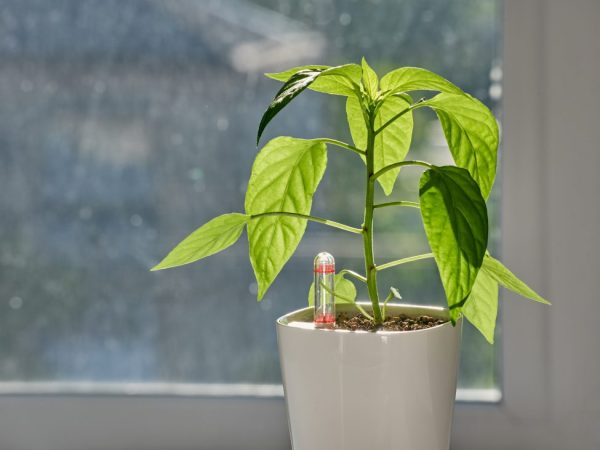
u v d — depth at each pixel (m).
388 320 0.90
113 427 1.10
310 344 0.82
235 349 1.11
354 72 0.82
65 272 1.12
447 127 0.89
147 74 1.10
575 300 1.05
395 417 0.82
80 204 1.11
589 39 1.03
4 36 1.10
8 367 1.12
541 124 1.04
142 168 1.11
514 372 1.06
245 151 1.10
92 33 1.10
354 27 1.08
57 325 1.12
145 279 1.11
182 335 1.12
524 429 1.06
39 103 1.10
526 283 1.05
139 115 1.10
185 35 1.09
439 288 1.09
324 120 1.09
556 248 1.05
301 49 1.09
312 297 0.94
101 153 1.11
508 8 1.04
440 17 1.07
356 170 1.09
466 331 1.09
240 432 1.09
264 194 0.90
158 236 1.11
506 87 1.04
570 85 1.03
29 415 1.10
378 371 0.81
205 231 0.84
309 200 0.91
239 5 1.09
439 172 0.81
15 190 1.11
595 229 1.04
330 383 0.82
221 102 1.10
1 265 1.12
